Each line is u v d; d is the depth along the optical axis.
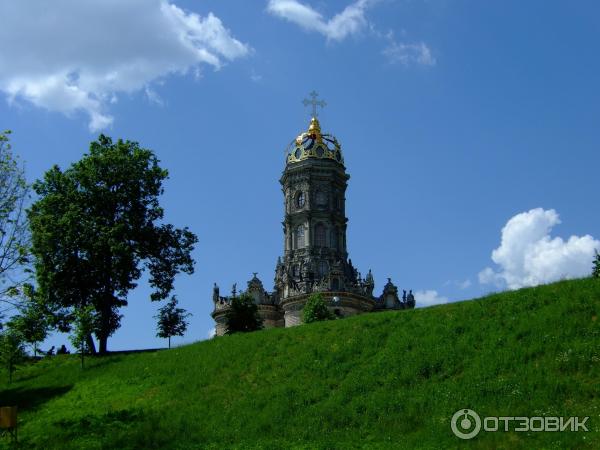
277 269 125.38
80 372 57.00
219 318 118.81
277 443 37.09
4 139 46.44
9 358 57.50
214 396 45.00
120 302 72.31
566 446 31.34
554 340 39.84
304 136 129.75
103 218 70.88
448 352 42.19
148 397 47.44
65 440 40.53
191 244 76.88
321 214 125.06
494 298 48.03
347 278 120.75
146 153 75.31
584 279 46.91
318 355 47.28
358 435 36.81
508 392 36.62
